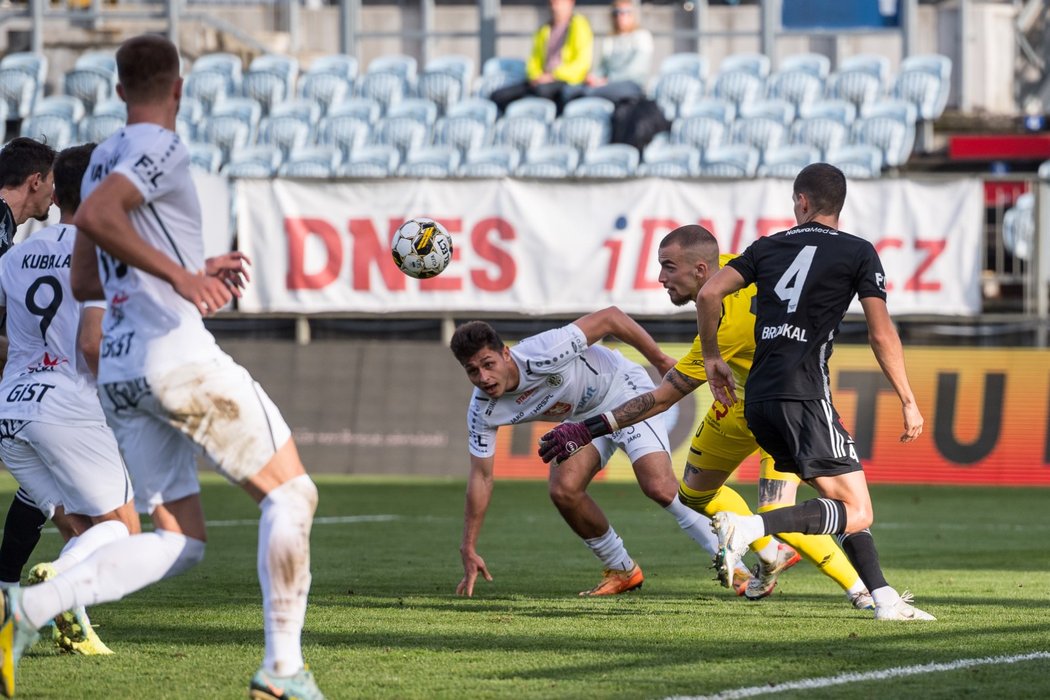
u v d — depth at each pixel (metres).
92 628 17.12
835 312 17.89
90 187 13.08
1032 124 64.44
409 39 74.31
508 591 22.91
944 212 48.75
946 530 34.09
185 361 12.55
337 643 17.06
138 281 12.69
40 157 19.44
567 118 62.66
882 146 61.78
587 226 49.72
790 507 17.50
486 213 50.06
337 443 49.62
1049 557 28.27
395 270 50.28
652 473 22.91
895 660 15.66
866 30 70.19
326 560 27.61
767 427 18.12
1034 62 72.38
